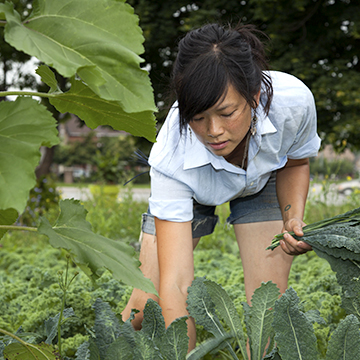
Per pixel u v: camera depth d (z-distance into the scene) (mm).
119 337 1097
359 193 5340
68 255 918
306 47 8445
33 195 8211
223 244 4512
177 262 1616
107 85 778
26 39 729
